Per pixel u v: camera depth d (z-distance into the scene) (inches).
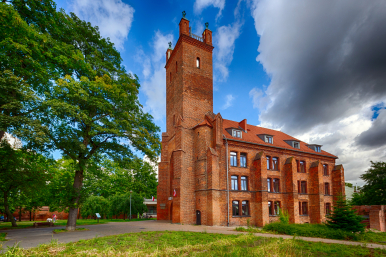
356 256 486.6
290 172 1385.3
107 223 1135.0
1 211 1593.3
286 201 1374.3
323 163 1636.3
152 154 887.7
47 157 716.7
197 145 1214.9
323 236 760.3
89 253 432.8
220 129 1210.0
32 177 848.9
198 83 1368.1
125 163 861.2
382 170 1748.3
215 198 1088.8
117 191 1993.1
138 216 1919.3
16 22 592.4
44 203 1547.7
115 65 968.3
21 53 673.0
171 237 613.6
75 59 742.5
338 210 875.4
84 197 805.9
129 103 856.3
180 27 1418.6
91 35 908.0
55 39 788.0
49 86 727.7
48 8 761.0
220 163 1175.6
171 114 1469.0
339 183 1614.2
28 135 578.9
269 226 887.1
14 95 631.8
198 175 1165.7
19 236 642.8
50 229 864.3
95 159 860.6
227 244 548.7
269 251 490.3
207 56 1439.5
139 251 450.9
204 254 444.8
